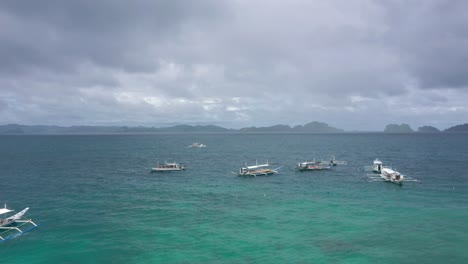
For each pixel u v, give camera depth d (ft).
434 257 132.36
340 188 271.28
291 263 128.06
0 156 575.79
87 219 185.78
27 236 159.74
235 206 212.84
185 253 138.21
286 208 206.80
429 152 604.90
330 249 140.67
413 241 148.56
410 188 266.36
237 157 568.82
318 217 186.09
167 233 161.99
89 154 631.56
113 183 302.45
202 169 404.36
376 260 129.90
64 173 366.02
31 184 295.69
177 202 224.94
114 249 143.02
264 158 546.67
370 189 265.34
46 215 194.29
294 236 156.15
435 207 204.44
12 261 132.87
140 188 277.23
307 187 277.44
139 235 159.53
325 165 412.16
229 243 148.36
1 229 169.37
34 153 647.97
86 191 264.31
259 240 151.53
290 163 470.80
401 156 534.78
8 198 238.48
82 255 137.59
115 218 187.42
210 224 175.42
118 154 634.43
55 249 143.95
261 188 274.98
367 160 485.56
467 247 141.49
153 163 472.44
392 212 194.08
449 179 305.53
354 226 169.48
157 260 131.85
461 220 177.27
